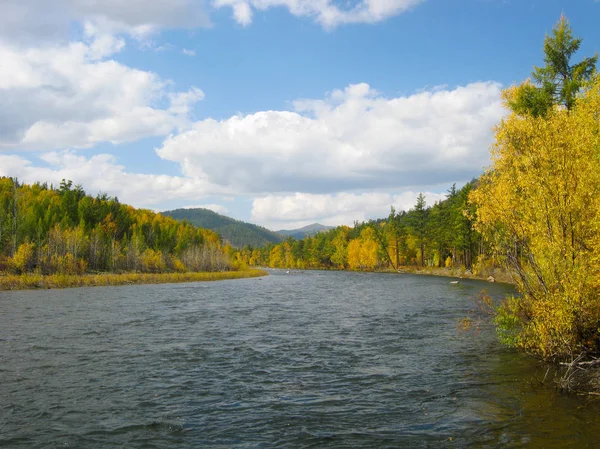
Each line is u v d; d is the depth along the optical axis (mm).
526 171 13867
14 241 75500
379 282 68812
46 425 10188
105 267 89562
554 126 13297
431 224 98312
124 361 16219
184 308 33156
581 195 12500
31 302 36688
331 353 17438
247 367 15375
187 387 13062
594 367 13023
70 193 132125
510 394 11734
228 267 123250
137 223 135625
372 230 130750
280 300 39875
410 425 9945
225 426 10086
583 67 22391
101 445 9117
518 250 14492
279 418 10539
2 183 129750
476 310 28875
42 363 15852
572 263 12633
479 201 15000
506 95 23641
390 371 14570
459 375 13766
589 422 9609
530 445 8633
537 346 14617
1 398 12047
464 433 9375
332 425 10062
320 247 177875
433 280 70562
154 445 9102
